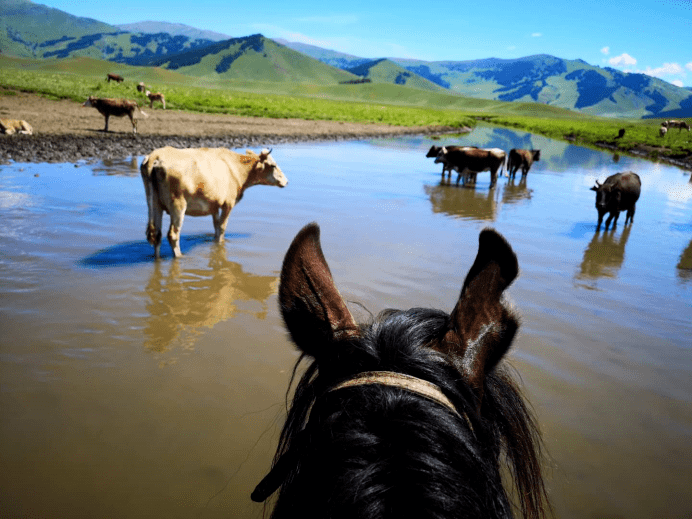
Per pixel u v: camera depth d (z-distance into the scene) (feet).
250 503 9.75
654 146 134.72
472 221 35.42
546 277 24.31
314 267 3.68
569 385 14.47
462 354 3.31
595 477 10.70
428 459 2.21
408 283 21.67
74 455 10.93
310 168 56.39
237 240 27.25
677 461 11.47
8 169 41.22
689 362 16.47
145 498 9.80
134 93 162.30
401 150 84.43
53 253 23.34
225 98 183.32
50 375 13.91
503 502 2.63
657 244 32.68
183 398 13.21
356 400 2.61
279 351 15.93
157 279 21.16
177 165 22.72
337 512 2.14
